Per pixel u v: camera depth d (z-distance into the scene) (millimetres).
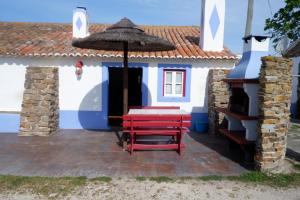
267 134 6410
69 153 7984
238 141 7328
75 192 5371
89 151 8219
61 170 6570
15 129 10578
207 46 12039
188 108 11547
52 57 11094
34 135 10047
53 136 10047
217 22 11992
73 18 12789
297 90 16078
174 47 8586
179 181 6012
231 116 8180
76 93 11320
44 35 13422
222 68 11375
